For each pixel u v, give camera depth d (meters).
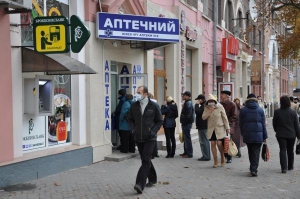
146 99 7.78
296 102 17.36
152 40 11.95
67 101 10.30
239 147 12.28
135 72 13.18
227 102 12.02
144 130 7.64
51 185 8.15
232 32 27.84
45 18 7.98
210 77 21.92
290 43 23.83
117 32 11.14
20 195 7.32
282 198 7.51
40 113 8.74
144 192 7.75
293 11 19.86
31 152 8.92
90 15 10.70
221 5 24.91
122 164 10.66
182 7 17.53
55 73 9.03
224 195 7.67
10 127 8.04
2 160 7.85
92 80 10.71
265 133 9.66
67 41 7.91
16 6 7.66
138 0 13.08
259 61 30.25
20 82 8.38
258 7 20.17
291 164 10.40
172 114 11.97
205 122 11.49
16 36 8.28
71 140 10.41
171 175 9.52
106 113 11.43
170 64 16.41
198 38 19.33
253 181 8.98
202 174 9.70
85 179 8.80
